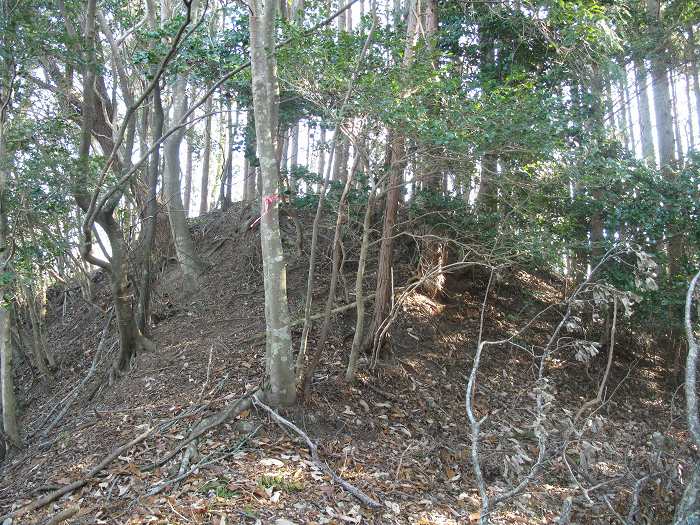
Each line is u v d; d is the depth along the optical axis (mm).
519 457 6047
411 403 8016
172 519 4785
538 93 7137
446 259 10586
